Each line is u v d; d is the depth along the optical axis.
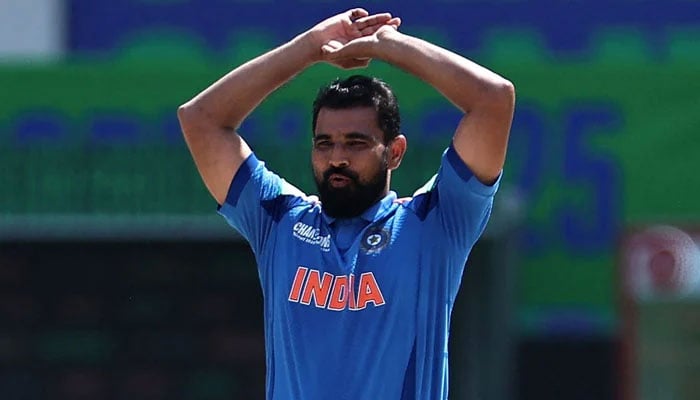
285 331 16.61
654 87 38.94
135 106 38.03
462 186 16.48
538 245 39.00
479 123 16.36
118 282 37.09
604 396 38.94
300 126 37.72
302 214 17.00
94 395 37.22
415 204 16.80
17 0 42.03
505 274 35.50
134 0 42.00
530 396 38.84
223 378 37.12
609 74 38.97
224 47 41.75
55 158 36.66
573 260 39.00
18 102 37.97
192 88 38.06
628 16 41.84
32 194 36.62
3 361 37.12
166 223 36.31
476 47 41.78
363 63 17.42
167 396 37.22
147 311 37.22
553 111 38.97
